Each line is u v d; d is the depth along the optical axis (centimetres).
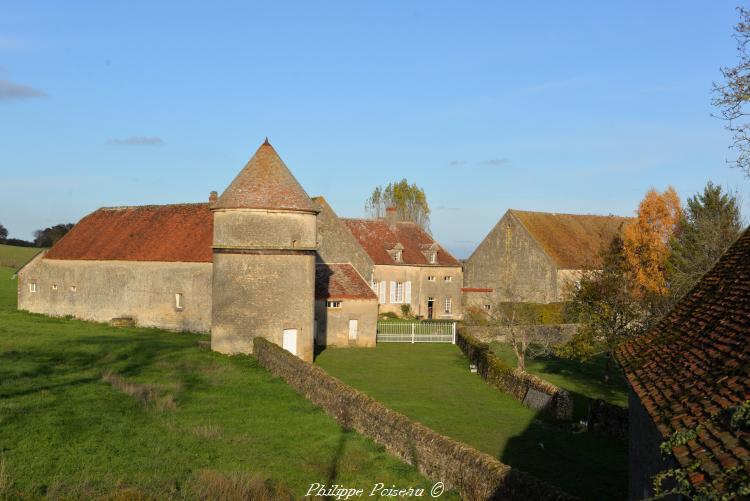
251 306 3183
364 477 1516
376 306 4200
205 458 1634
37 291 5338
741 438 685
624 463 1777
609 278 2933
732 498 593
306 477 1508
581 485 1580
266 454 1688
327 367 3325
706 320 1135
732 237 2798
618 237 3622
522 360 3391
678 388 955
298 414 2120
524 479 1181
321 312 4081
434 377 3145
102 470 1508
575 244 5869
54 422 1881
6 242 12594
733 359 869
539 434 2075
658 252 3312
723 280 1245
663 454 807
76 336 3900
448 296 6106
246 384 2566
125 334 4109
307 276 3284
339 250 5244
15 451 1614
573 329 4297
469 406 2481
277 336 3206
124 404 2150
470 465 1348
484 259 6206
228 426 1956
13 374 2550
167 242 4597
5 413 1942
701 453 715
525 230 5809
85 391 2316
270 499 1340
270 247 3191
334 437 1858
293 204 3228
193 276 4300
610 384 3117
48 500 1293
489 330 4491
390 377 3105
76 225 5491
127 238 4903
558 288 5525
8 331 3997
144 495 1305
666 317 1412
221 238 3219
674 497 853
